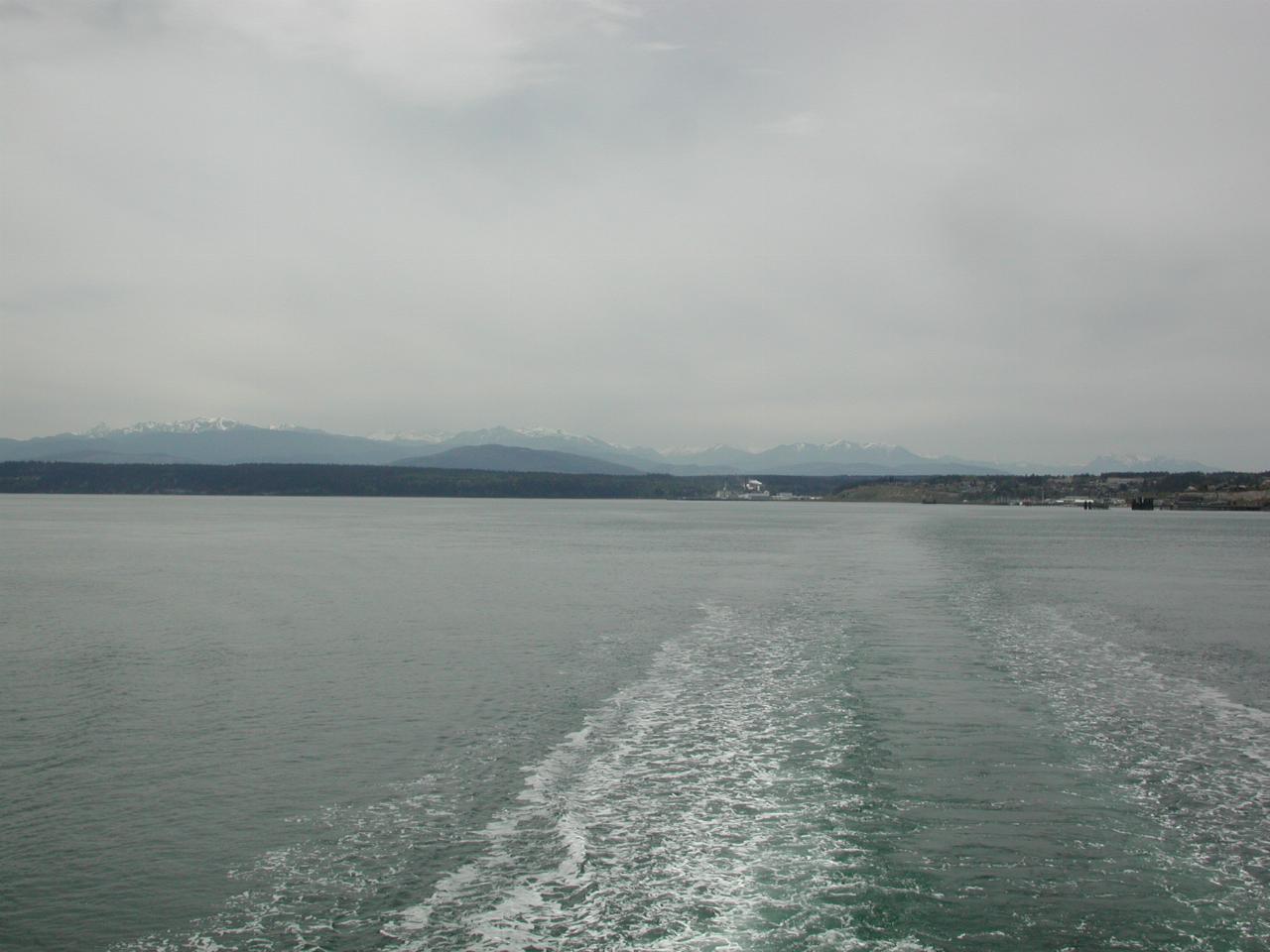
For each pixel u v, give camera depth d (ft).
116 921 46.06
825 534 431.84
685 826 56.59
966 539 379.55
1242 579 205.46
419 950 43.16
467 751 71.82
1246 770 66.85
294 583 190.70
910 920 45.47
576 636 123.95
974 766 67.67
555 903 47.24
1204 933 44.37
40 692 90.74
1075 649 114.11
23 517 579.89
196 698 88.48
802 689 91.66
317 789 63.31
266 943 43.96
